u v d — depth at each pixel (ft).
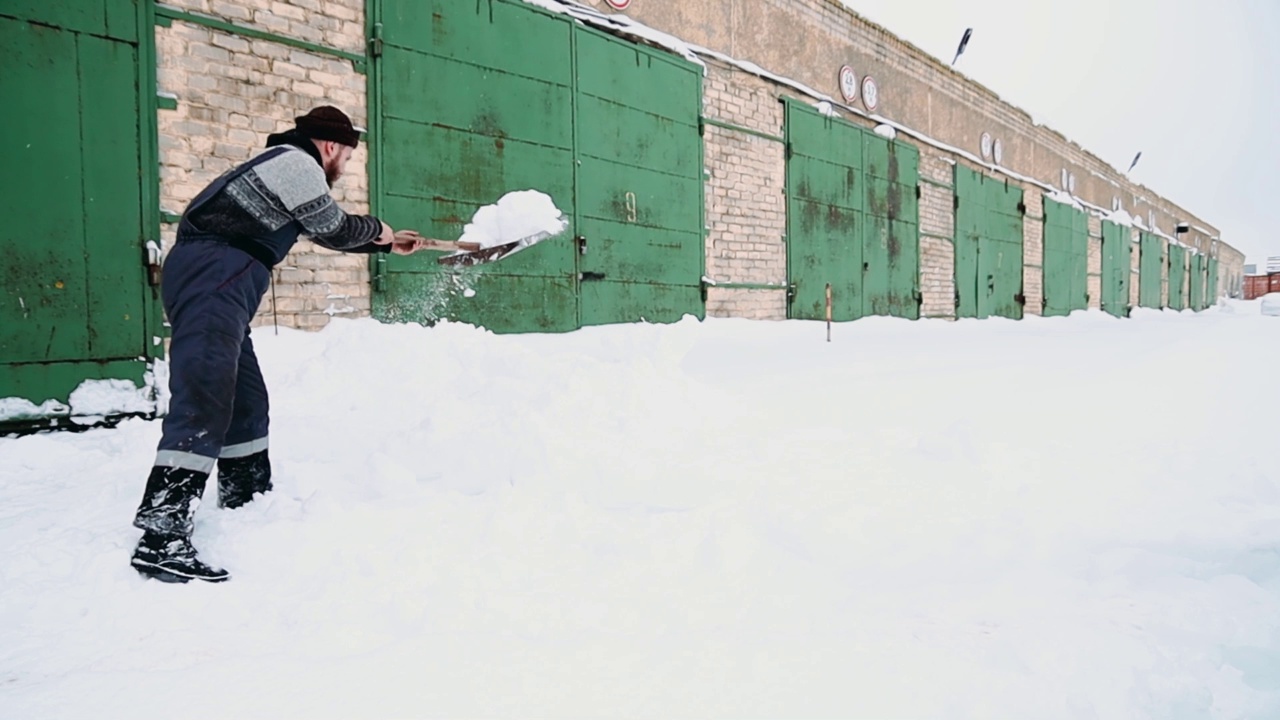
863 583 5.69
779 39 29.40
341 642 4.71
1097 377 15.55
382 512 6.79
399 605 5.16
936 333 32.04
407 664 4.25
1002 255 47.52
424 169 18.12
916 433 10.18
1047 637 4.60
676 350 14.47
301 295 16.02
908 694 3.93
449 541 6.29
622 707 3.80
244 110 15.11
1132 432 10.00
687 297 25.31
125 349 13.44
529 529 6.52
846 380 15.17
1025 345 24.97
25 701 3.83
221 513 6.87
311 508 6.77
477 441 8.70
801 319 30.48
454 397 10.59
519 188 20.10
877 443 9.57
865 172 34.35
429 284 18.19
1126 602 5.24
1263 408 11.72
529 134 20.35
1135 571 5.74
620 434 9.34
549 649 4.45
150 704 3.81
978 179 44.42
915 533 6.39
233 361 6.07
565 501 7.03
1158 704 4.05
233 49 14.97
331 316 16.46
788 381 14.96
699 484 7.82
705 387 11.59
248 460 7.18
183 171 14.28
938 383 14.73
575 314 21.57
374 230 7.44
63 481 9.28
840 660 4.31
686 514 6.82
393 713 3.73
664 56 24.36
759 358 19.33
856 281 33.81
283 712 3.74
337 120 7.11
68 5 12.89
